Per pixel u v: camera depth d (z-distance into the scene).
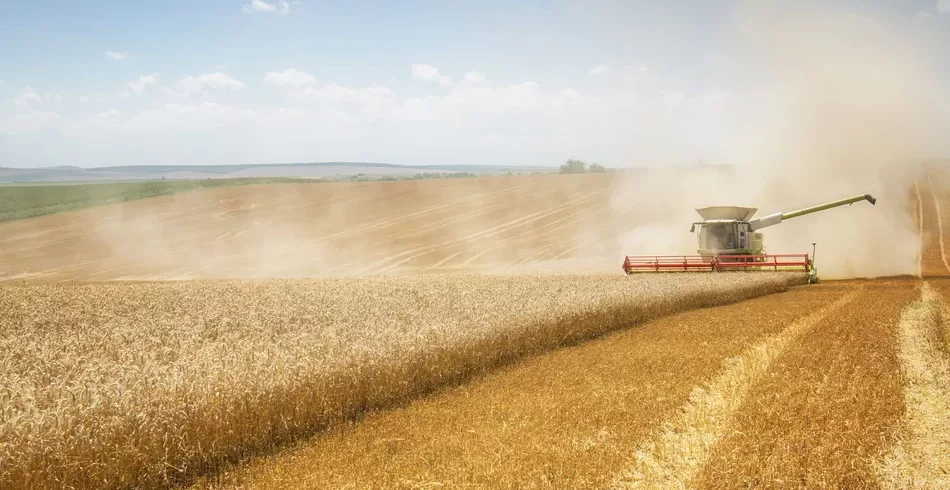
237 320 14.30
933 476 6.64
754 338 14.45
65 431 6.53
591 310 15.55
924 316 17.56
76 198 89.50
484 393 10.22
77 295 22.31
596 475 6.62
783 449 7.04
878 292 24.28
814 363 11.46
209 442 7.46
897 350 12.67
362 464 7.21
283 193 84.31
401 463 7.16
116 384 7.58
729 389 9.84
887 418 8.23
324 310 15.72
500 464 6.89
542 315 14.07
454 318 13.27
